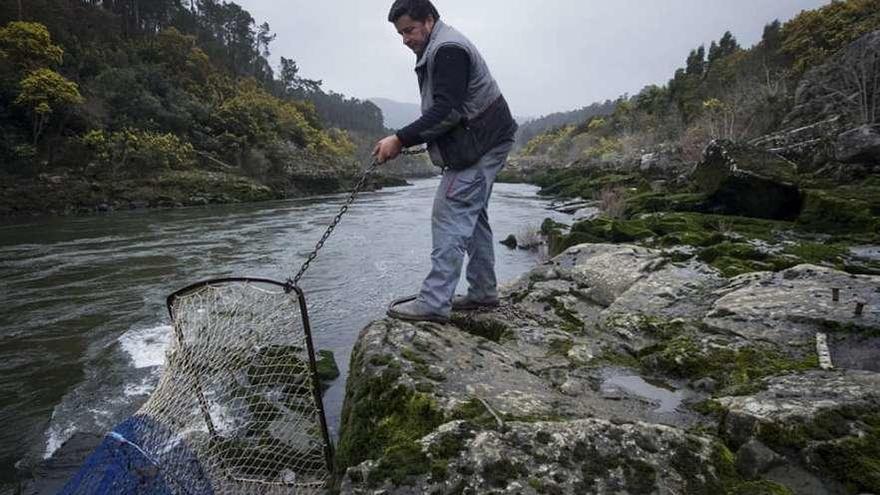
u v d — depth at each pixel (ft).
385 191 158.61
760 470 6.96
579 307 14.90
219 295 11.18
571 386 9.91
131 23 224.74
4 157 97.14
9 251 52.70
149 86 156.46
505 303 14.32
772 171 44.32
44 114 104.22
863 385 8.30
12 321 30.66
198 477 8.35
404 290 37.60
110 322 30.45
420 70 10.25
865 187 42.19
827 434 7.14
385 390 8.91
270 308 11.21
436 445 7.00
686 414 8.97
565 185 124.06
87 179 102.99
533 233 56.24
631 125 232.32
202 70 206.08
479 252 12.77
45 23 146.41
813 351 10.21
